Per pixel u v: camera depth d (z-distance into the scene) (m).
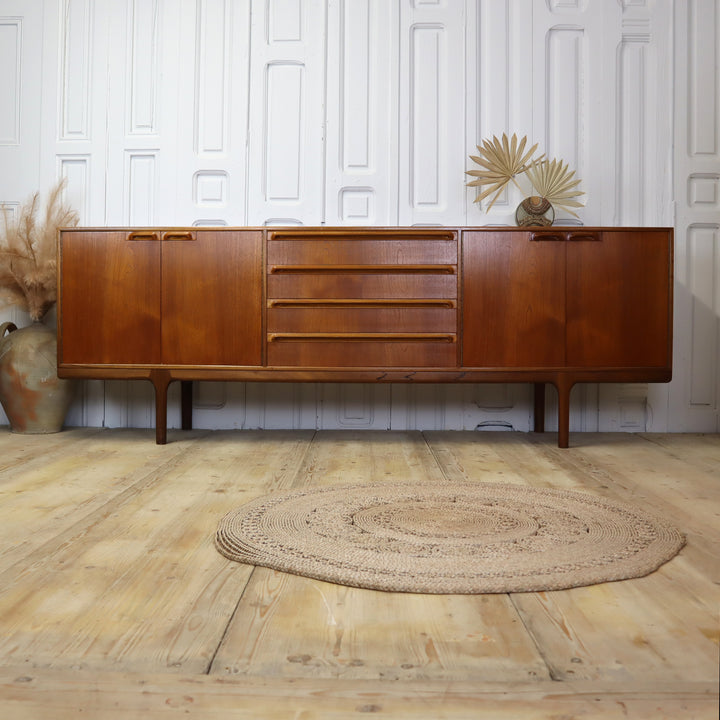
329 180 3.47
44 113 3.53
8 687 1.01
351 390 3.53
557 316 2.97
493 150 3.34
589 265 2.96
